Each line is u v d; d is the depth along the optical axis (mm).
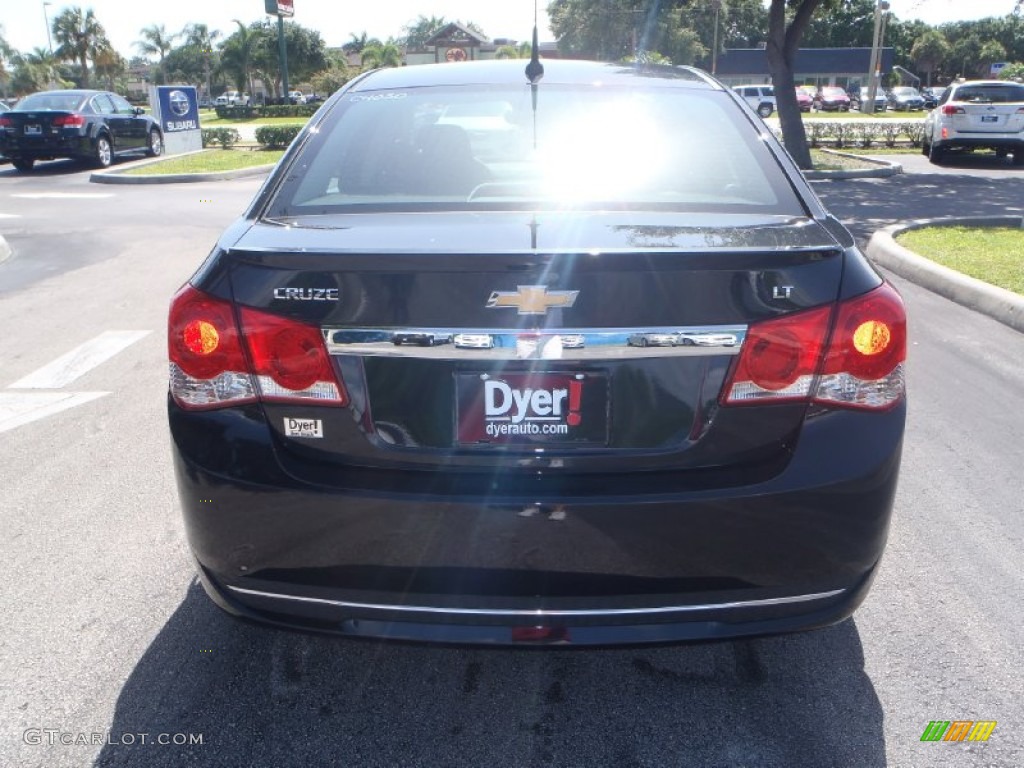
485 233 2430
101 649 2957
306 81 71188
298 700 2732
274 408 2309
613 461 2262
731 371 2248
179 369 2373
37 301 7938
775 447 2295
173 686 2781
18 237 11227
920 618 3137
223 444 2320
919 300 7598
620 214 2668
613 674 2869
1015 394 5352
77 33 77812
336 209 2809
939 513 3887
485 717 2668
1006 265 8141
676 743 2557
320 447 2311
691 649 2994
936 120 19516
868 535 2326
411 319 2219
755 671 2877
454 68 3717
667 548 2234
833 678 2834
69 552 3574
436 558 2250
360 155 3105
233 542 2346
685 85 3498
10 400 5398
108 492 4117
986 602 3229
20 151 19031
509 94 3363
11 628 3062
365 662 2918
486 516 2213
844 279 2307
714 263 2205
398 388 2266
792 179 2965
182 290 2400
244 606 2439
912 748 2523
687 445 2271
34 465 4426
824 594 2357
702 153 3070
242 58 68812
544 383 2236
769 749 2529
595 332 2199
